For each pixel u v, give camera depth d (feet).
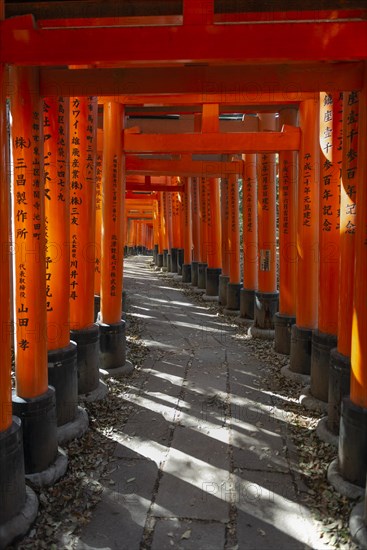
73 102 20.70
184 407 21.03
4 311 12.04
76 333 21.02
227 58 11.23
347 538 12.21
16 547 11.89
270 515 13.30
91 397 21.09
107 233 25.12
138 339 33.45
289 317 28.86
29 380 14.56
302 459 16.44
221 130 34.45
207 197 52.06
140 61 11.48
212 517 13.21
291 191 28.12
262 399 22.06
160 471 15.61
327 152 19.76
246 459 16.43
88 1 12.15
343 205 16.49
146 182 63.26
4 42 11.51
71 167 20.76
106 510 13.50
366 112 13.03
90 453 16.70
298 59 11.28
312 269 24.36
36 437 14.42
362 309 13.51
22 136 14.42
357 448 13.91
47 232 17.47
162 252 88.99
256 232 38.60
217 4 11.80
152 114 30.83
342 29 10.95
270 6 11.80
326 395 20.42
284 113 28.30
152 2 12.10
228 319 41.37
